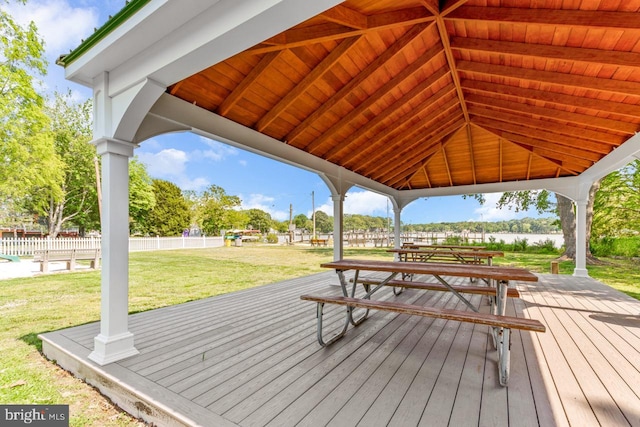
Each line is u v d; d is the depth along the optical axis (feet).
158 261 34.86
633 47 7.39
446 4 7.54
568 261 33.96
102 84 7.52
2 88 29.40
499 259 36.91
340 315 11.42
